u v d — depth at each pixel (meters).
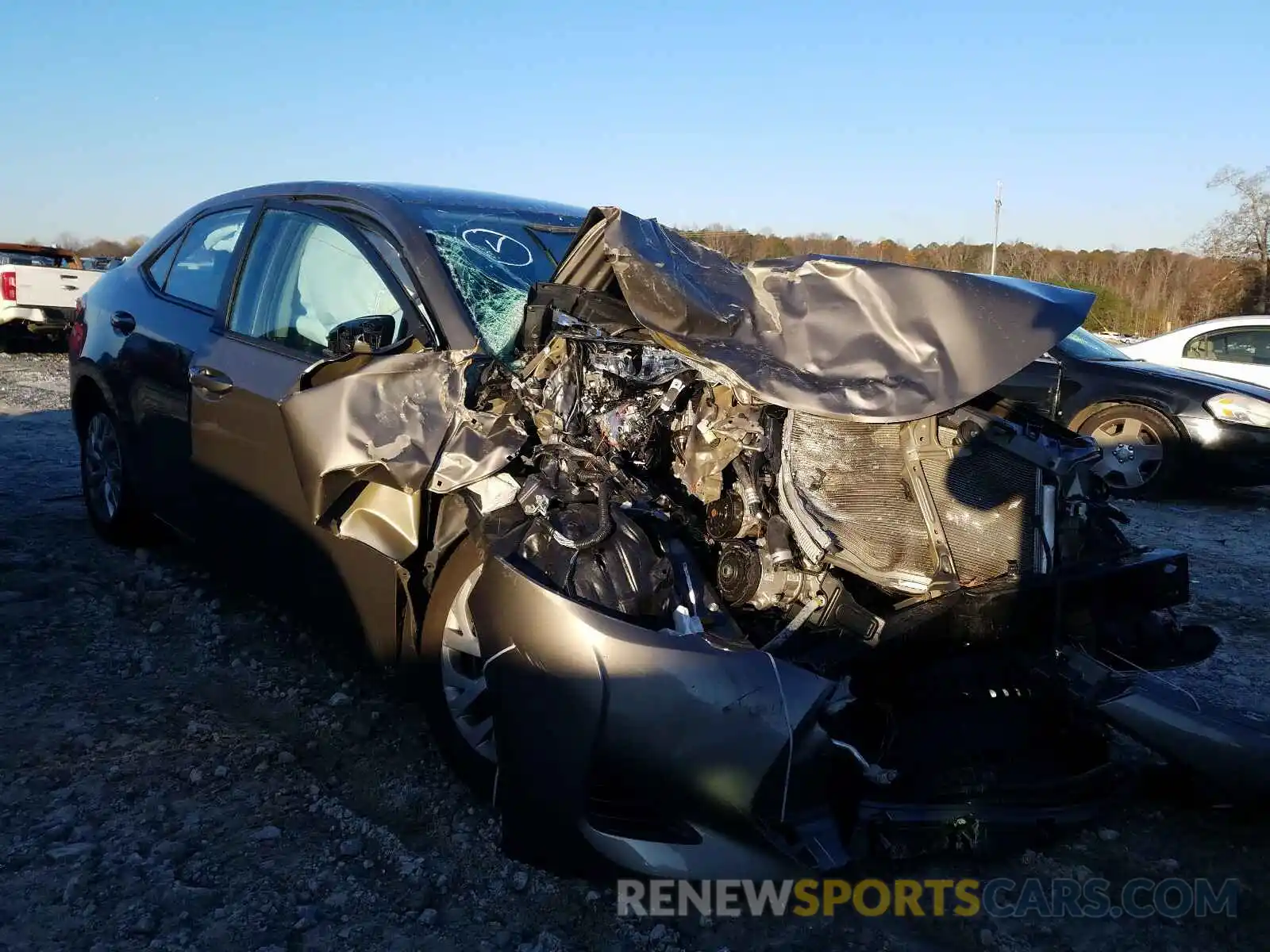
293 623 4.50
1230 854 3.16
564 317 3.39
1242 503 8.84
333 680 3.99
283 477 3.75
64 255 19.31
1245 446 8.26
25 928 2.53
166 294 4.95
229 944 2.51
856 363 3.09
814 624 2.96
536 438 3.19
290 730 3.61
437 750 3.47
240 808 3.11
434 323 3.57
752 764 2.56
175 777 3.26
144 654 4.17
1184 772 3.16
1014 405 3.28
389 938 2.57
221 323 4.38
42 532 5.66
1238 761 3.09
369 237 3.95
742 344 3.18
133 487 5.02
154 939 2.51
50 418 9.77
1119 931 2.77
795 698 2.60
